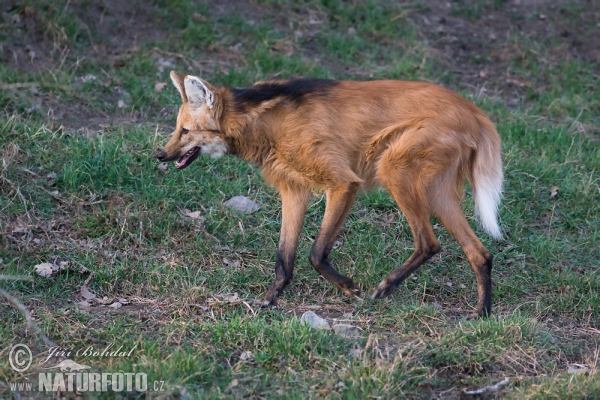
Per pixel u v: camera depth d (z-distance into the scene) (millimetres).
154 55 15031
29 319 7344
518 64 16828
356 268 9891
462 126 8602
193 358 7148
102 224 10234
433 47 17234
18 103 12570
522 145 13258
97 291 9195
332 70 15711
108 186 11016
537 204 11648
